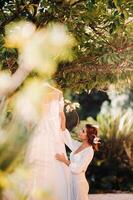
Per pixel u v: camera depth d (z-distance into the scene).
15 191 3.10
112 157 16.20
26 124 3.37
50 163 7.68
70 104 10.82
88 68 9.45
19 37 3.81
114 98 26.47
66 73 9.68
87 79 9.88
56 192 7.78
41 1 7.99
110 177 16.09
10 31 7.42
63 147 7.96
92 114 26.31
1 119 3.43
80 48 9.23
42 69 3.92
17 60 7.39
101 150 16.22
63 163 7.89
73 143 8.16
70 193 7.95
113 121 16.38
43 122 7.72
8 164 3.18
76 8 8.05
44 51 3.73
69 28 8.14
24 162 3.29
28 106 3.36
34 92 3.33
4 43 7.26
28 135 3.33
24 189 3.26
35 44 3.68
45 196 3.12
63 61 9.12
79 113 26.34
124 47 9.05
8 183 3.01
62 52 8.05
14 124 3.33
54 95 7.96
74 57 8.64
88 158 7.92
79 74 9.69
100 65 9.38
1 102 3.50
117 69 9.34
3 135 3.26
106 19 8.48
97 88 10.42
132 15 7.94
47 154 7.66
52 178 7.69
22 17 8.09
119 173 16.16
